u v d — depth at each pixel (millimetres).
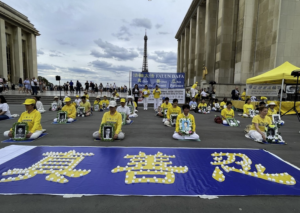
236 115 12766
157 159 4234
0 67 35844
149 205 2590
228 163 4051
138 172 3557
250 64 20297
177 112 8648
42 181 3178
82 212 2418
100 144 5418
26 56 45312
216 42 25016
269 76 11492
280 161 4203
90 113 11750
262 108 6137
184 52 43062
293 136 6738
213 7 26844
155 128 7895
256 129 6082
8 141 5562
